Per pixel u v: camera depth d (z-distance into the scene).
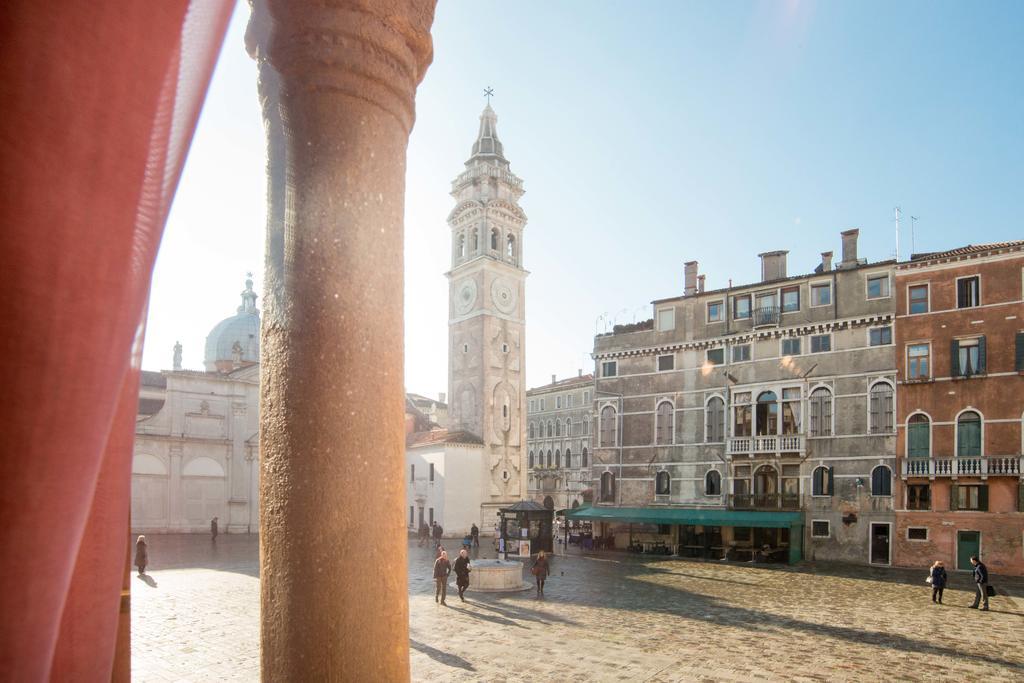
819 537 35.94
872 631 17.62
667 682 12.88
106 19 0.97
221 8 1.19
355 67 2.75
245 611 18.48
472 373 56.44
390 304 2.84
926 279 34.75
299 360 2.62
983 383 32.72
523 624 17.91
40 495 0.98
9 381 0.93
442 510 50.44
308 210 2.68
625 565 33.03
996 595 24.45
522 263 60.53
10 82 0.88
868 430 35.44
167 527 44.66
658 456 41.84
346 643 2.57
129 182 1.07
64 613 1.32
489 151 61.56
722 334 40.47
